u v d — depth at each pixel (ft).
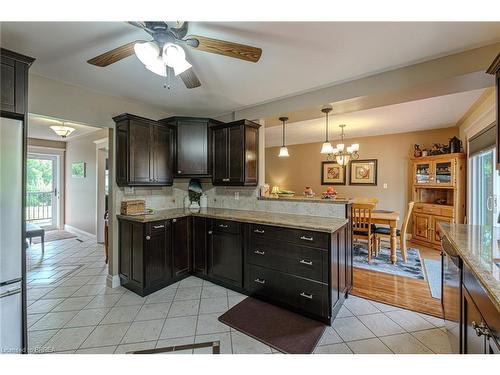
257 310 7.71
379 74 7.73
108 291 9.18
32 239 17.35
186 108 11.36
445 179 14.47
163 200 11.61
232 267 9.14
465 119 13.52
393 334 6.47
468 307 4.35
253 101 10.41
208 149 11.27
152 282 8.98
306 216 9.21
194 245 10.43
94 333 6.54
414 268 11.51
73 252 14.42
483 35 5.74
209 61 6.98
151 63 4.98
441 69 6.75
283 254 7.80
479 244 5.09
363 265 11.95
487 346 3.32
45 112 8.04
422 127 15.83
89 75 7.93
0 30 5.52
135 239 9.03
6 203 4.89
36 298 8.61
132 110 10.52
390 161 18.01
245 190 11.34
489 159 11.09
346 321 7.09
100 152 16.55
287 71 7.59
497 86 5.33
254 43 6.07
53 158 20.70
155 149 10.24
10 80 5.01
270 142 22.04
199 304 8.11
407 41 5.98
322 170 21.42
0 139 4.84
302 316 7.36
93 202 17.74
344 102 8.69
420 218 15.93
